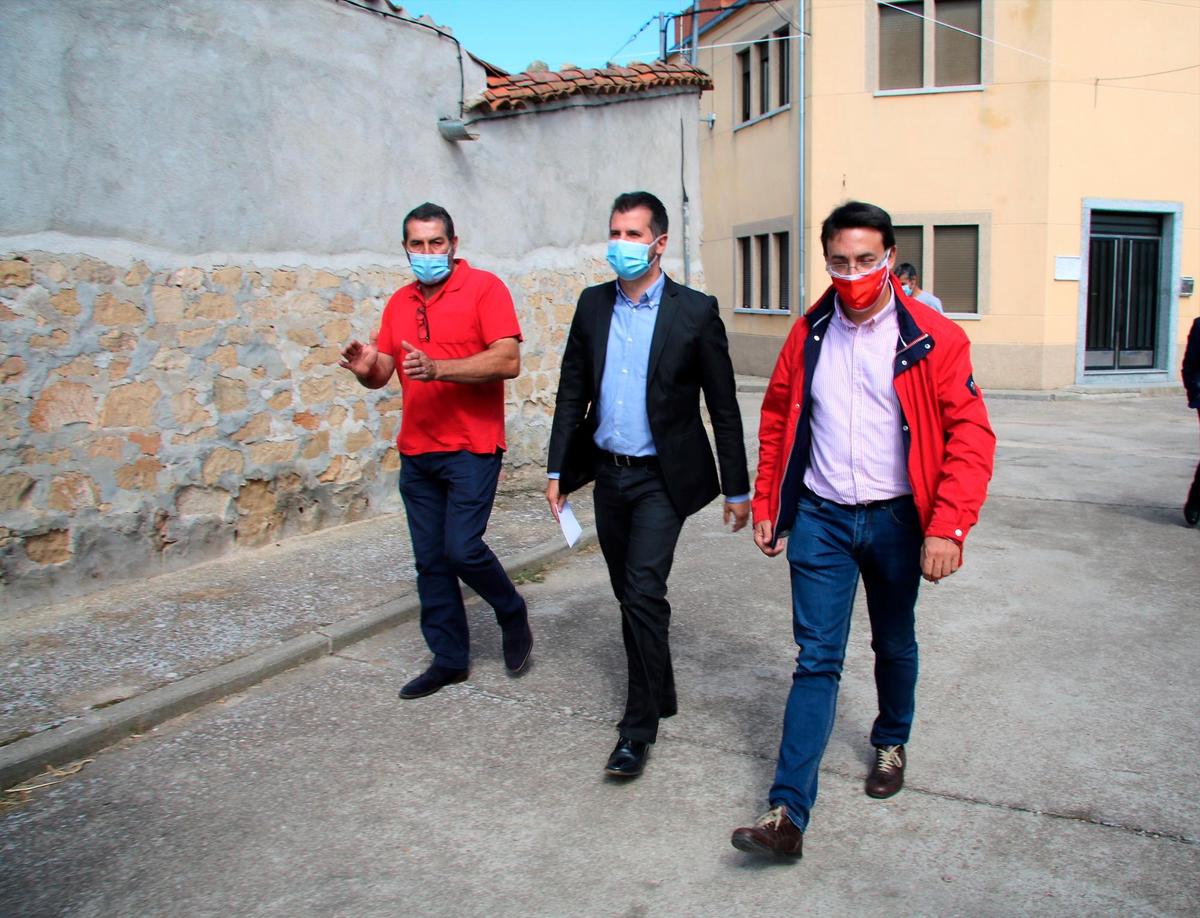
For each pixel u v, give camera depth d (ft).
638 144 30.96
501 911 9.26
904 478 10.07
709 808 11.00
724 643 16.11
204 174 19.34
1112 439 37.81
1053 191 53.31
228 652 15.14
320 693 14.26
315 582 18.56
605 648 15.96
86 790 11.62
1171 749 12.14
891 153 55.62
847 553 10.39
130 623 16.37
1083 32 52.90
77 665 14.62
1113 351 56.75
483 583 14.01
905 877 9.63
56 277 17.13
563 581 19.74
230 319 19.95
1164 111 55.01
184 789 11.61
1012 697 13.75
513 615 14.56
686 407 11.68
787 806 9.57
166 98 18.61
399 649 15.93
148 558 18.72
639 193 11.53
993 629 16.55
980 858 9.92
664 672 12.73
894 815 10.75
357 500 22.97
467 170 25.17
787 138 59.11
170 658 14.89
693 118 33.50
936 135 54.75
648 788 11.46
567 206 28.37
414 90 23.66
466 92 25.09
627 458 11.73
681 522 11.90
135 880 9.85
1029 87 52.95
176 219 18.92
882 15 55.16
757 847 9.33
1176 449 35.04
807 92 56.18
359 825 10.78
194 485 19.44
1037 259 53.72
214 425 19.75
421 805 11.17
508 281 26.50
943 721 13.02
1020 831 10.39
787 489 10.47
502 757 12.26
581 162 28.73
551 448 12.41
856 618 17.29
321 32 21.38
